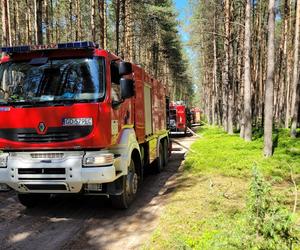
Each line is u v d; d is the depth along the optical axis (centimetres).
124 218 708
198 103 10938
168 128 1423
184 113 2897
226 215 634
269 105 1318
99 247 566
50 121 648
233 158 1305
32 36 2880
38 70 678
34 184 664
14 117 662
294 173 1033
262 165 1135
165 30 4238
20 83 678
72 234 627
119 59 750
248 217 384
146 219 698
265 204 382
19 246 575
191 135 3030
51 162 650
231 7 2442
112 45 3478
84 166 645
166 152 1347
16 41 2759
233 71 2989
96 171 640
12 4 3002
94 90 652
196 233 565
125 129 770
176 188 927
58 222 693
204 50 3934
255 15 2806
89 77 658
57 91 661
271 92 1314
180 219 639
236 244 377
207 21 3084
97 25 2617
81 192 697
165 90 1355
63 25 3809
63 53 677
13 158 671
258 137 1978
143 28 3831
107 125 651
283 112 3238
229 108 2500
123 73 680
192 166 1228
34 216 734
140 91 920
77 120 642
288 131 2069
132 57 3125
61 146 645
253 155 1360
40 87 668
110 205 802
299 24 1989
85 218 715
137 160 850
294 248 409
